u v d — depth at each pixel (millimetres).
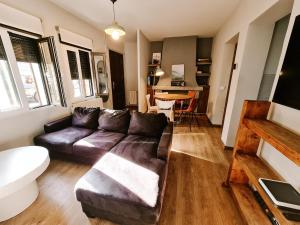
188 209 1502
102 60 4070
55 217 1412
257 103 1466
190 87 4824
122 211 1146
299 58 1050
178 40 4891
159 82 5238
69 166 2186
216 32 4348
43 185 1816
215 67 4270
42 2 2408
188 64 4934
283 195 990
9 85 2088
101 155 1950
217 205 1555
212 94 4430
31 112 2297
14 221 1376
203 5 2717
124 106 6023
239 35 2512
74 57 3260
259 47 2209
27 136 2264
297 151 819
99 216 1343
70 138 2162
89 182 1272
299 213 887
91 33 3674
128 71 5852
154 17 3268
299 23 1071
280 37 2059
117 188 1198
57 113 2791
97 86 4035
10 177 1307
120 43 5234
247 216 1301
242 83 2387
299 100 1036
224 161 2352
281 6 1598
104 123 2490
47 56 2480
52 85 2607
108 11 2957
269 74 2250
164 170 1483
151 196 1122
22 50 2289
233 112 2535
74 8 2820
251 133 1567
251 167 1383
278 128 1199
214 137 3260
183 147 2801
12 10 1990
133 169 1442
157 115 2273
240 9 2531
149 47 5395
